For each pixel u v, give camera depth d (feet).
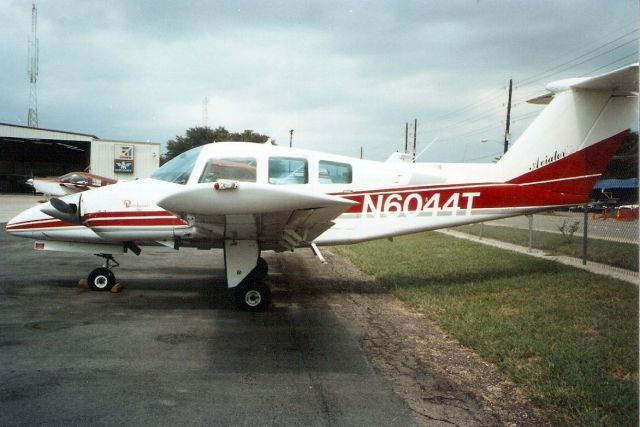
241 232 21.09
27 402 11.76
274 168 23.36
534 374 13.87
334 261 37.99
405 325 19.70
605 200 125.49
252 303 21.56
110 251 24.86
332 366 14.88
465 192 25.49
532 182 26.20
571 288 25.21
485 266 32.37
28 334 17.40
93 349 15.90
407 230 25.00
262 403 12.07
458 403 12.37
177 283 27.81
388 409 11.90
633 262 33.42
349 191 24.31
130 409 11.52
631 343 16.39
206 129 206.39
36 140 139.03
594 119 26.37
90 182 97.66
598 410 11.66
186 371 14.15
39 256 37.55
